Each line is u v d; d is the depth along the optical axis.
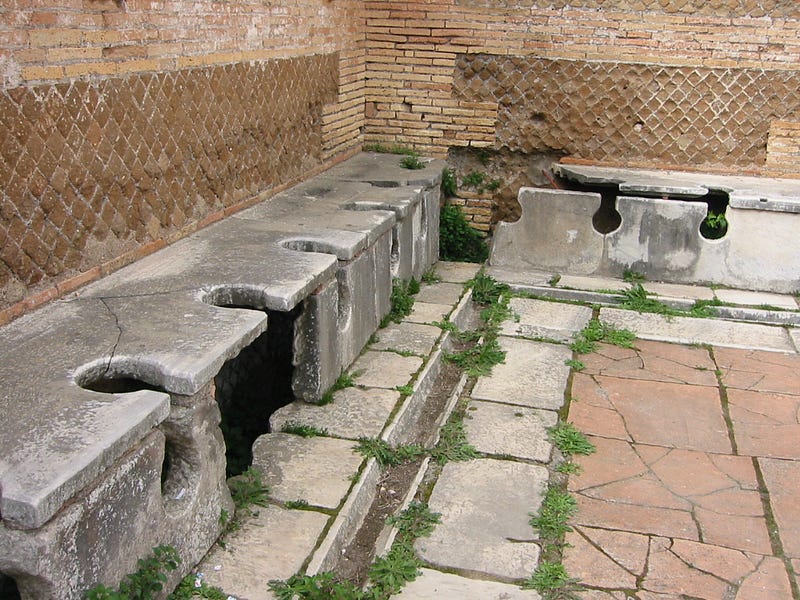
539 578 3.29
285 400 4.97
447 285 6.75
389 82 7.90
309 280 4.05
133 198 4.27
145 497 2.76
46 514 2.26
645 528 3.71
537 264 7.27
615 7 7.30
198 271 4.15
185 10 4.60
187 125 4.74
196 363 3.02
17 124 3.39
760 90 7.31
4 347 3.17
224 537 3.34
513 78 7.64
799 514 3.84
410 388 4.74
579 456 4.34
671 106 7.48
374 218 5.39
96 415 2.68
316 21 6.56
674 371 5.45
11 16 3.31
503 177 8.04
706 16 7.21
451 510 3.79
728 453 4.41
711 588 3.30
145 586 2.72
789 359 5.67
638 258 7.03
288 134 6.25
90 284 3.92
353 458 3.99
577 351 5.71
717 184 7.14
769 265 6.78
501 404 4.89
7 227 3.38
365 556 3.49
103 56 3.92
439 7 7.57
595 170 7.60
